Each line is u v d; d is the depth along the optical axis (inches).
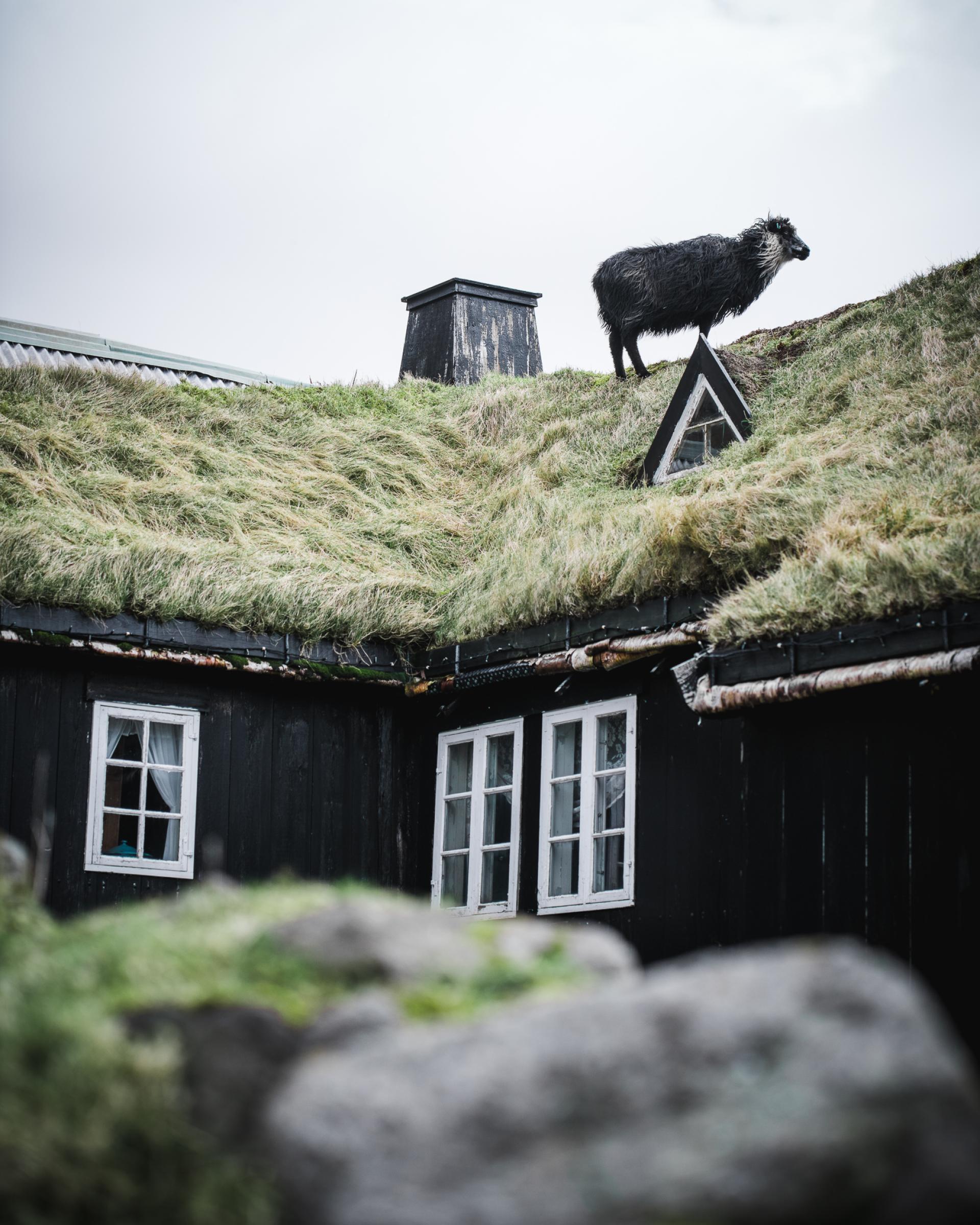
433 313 920.3
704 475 492.7
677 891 386.9
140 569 442.9
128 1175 143.2
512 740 462.9
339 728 478.6
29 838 416.8
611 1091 134.7
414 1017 155.3
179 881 439.2
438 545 535.5
